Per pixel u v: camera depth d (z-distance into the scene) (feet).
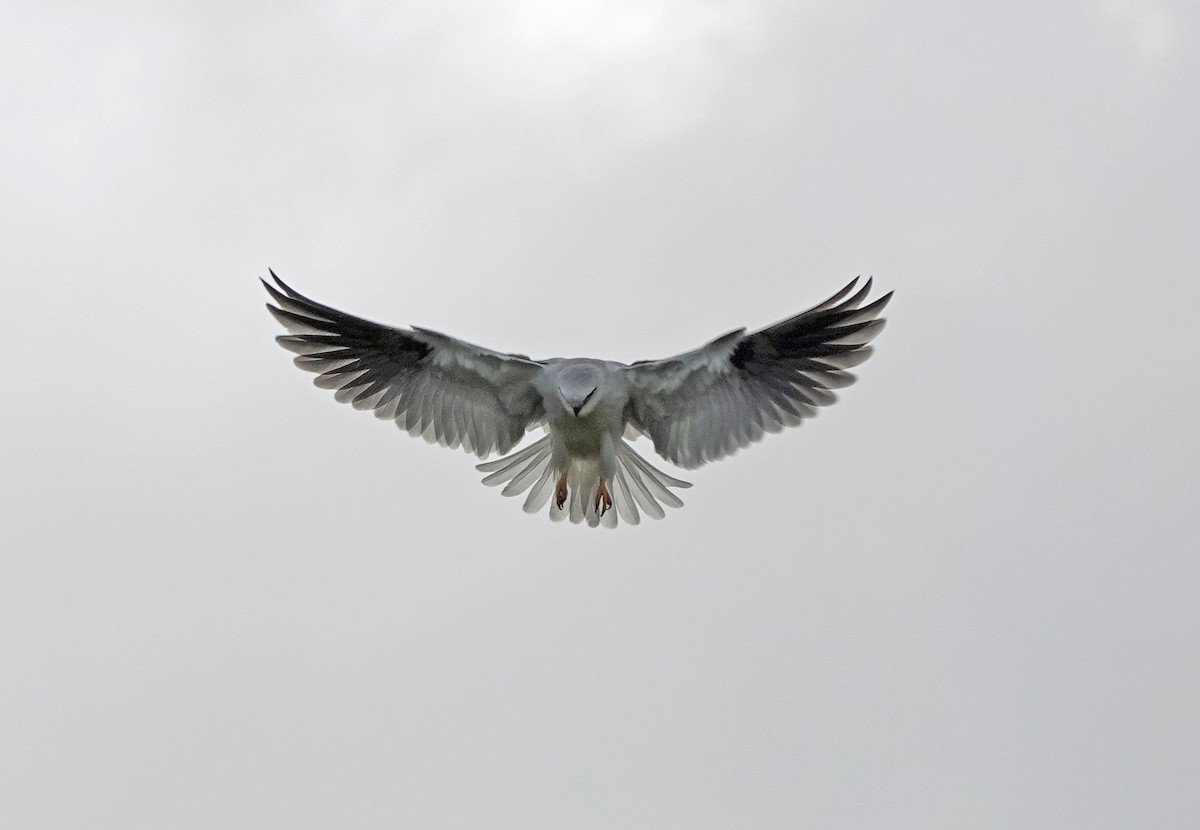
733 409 57.82
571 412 56.08
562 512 59.16
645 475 59.00
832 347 57.21
